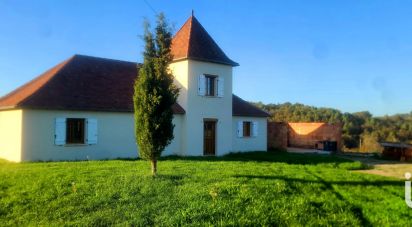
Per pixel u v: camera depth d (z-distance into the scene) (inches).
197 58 896.3
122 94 868.6
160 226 321.4
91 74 884.6
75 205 370.9
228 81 979.9
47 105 716.0
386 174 662.5
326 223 350.0
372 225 355.6
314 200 414.6
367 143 1401.3
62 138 741.3
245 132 1106.1
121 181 453.7
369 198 452.4
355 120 2381.9
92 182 447.5
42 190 418.9
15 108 701.9
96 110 778.8
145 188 422.0
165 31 508.7
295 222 346.6
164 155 863.1
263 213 357.4
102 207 365.1
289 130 1381.6
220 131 957.2
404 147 928.9
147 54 500.1
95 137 786.2
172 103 501.4
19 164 637.3
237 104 1113.4
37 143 713.0
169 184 441.7
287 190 447.8
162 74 493.0
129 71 986.1
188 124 890.1
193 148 899.4
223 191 416.2
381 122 2341.3
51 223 330.6
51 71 890.1
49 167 576.1
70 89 793.6
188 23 983.6
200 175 501.4
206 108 927.7
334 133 1264.8
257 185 453.7
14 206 372.5
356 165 761.6
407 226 352.2
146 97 483.5
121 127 825.5
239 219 338.0
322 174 595.2
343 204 411.5
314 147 1279.5
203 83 923.4
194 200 381.1
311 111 2578.7
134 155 842.2
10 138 740.7
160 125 483.2
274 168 625.9
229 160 778.2
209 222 329.1
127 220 333.4
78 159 762.2
